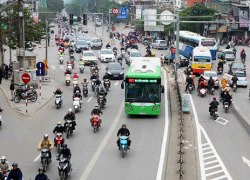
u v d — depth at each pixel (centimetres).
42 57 15275
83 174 4234
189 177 4128
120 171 4328
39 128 5962
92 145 5197
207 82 8869
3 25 10969
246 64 13725
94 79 8856
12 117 6588
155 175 4219
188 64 12862
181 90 8975
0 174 3712
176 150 5050
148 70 6619
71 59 13038
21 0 8394
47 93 8481
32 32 11444
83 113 6888
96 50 17462
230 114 7012
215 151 5041
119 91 8806
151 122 6350
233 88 9112
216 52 14088
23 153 4875
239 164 4606
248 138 5656
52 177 4125
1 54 10700
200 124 6316
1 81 9588
